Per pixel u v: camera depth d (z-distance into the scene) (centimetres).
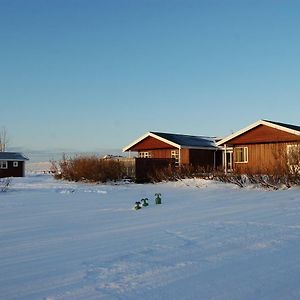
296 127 3250
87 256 782
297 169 2097
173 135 4200
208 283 605
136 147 4281
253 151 3291
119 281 623
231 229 1020
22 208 1625
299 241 864
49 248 866
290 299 541
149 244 870
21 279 650
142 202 1677
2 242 938
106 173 3400
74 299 553
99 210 1519
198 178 2770
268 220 1154
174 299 543
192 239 909
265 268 675
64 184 3294
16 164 5638
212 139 4422
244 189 2175
